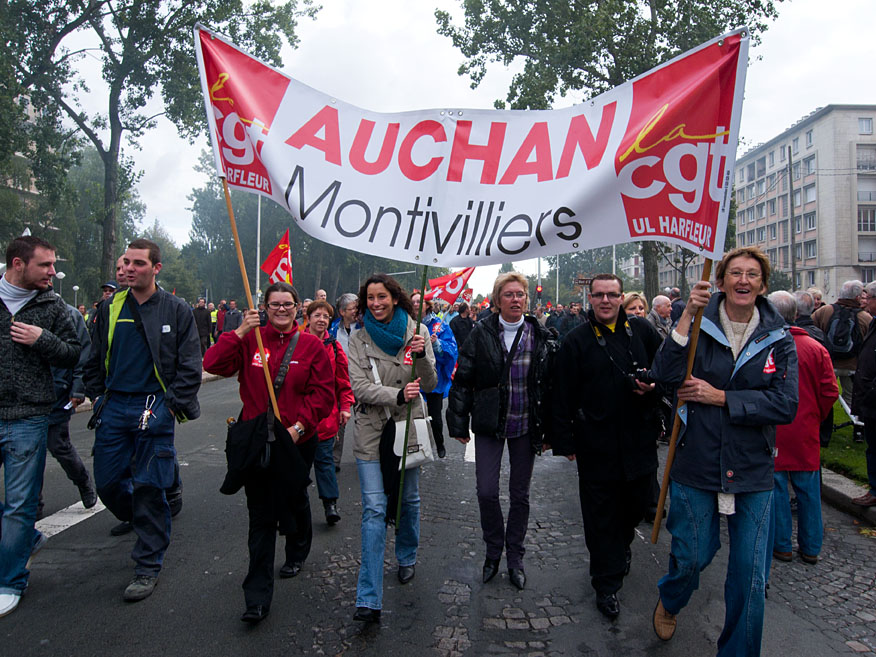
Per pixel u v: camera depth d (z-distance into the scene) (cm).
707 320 297
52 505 535
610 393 347
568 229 322
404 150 338
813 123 6178
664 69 309
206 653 303
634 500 355
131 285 376
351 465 688
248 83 337
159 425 375
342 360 526
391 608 350
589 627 329
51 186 2416
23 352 359
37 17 2200
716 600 362
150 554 370
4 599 345
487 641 314
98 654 302
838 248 5909
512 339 396
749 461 281
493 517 391
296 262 6159
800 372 412
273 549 341
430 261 336
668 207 304
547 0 2238
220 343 351
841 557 426
